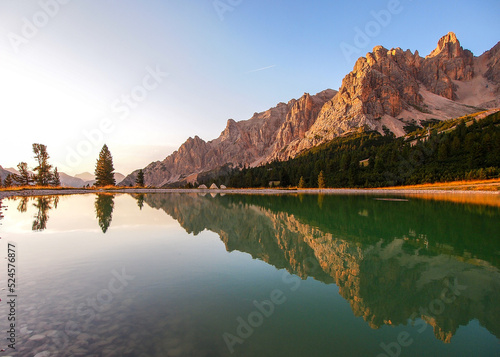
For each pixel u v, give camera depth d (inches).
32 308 253.4
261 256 460.4
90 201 1535.4
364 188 3486.7
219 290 310.5
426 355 205.8
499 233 635.5
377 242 562.6
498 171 2266.2
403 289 326.6
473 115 5935.0
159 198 2020.2
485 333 236.8
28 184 2829.7
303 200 1815.9
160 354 191.2
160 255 452.1
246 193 3088.1
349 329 235.3
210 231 692.7
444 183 2637.8
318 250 506.6
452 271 387.5
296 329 233.8
